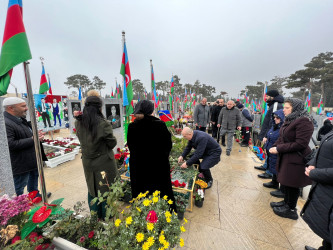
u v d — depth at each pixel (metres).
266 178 3.43
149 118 1.76
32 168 2.28
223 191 2.92
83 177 3.37
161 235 1.16
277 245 1.80
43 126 5.78
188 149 3.00
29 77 1.35
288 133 2.06
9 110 2.08
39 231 1.40
